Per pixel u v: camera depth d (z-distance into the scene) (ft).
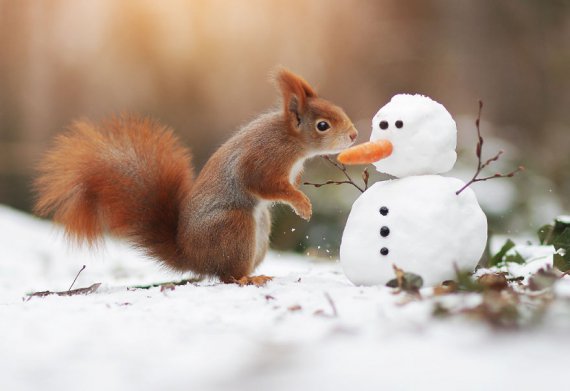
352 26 16.06
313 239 10.73
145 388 6.21
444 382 6.05
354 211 7.12
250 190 7.41
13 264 8.81
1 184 14.94
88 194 7.50
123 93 15.34
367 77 16.14
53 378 6.29
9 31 15.20
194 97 15.48
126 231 7.53
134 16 15.05
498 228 9.93
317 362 6.27
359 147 7.07
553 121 16.03
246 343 6.43
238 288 7.14
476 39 16.44
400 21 16.47
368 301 6.77
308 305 6.79
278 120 7.47
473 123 13.70
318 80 15.83
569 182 12.28
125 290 7.31
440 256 6.98
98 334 6.57
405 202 7.03
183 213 7.46
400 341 6.36
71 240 7.51
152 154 7.55
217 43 15.33
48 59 15.34
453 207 7.02
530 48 16.34
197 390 6.18
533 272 7.29
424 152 7.08
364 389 6.03
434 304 6.55
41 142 15.37
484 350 6.27
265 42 15.53
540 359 6.21
